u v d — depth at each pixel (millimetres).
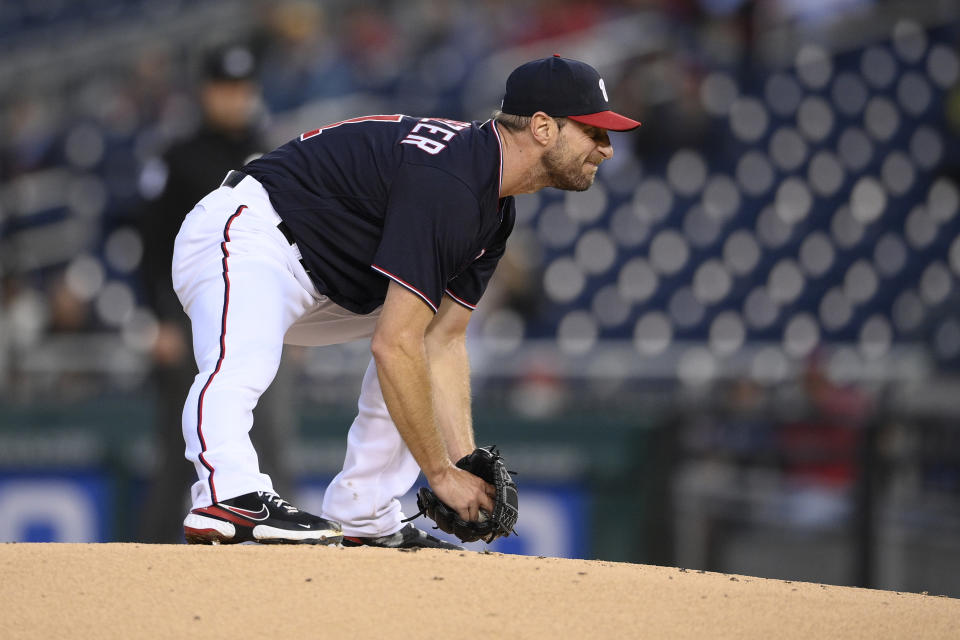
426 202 8328
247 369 8633
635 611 7305
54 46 41875
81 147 36281
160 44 38125
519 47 38781
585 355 28547
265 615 6957
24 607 7023
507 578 7574
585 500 20156
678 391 25719
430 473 8844
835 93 37906
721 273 33062
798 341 31953
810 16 39844
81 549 7883
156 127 36062
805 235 34250
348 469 9719
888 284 33688
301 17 37906
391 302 8320
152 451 21109
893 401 20828
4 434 21828
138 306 30141
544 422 20469
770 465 20812
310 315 9617
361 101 37438
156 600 7105
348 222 8773
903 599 8227
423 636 6797
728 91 37344
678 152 35062
